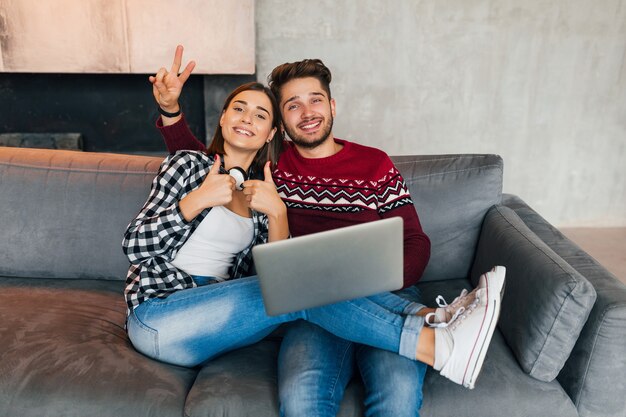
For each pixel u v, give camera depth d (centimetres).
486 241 172
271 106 156
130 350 139
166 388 126
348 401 128
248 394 125
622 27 327
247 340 142
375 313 127
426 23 326
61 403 122
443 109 343
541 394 129
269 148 168
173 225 133
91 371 128
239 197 153
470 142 350
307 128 159
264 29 326
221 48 309
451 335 123
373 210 157
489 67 335
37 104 340
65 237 174
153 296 139
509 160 353
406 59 333
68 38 300
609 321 126
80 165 178
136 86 341
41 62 303
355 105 342
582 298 126
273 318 136
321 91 160
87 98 342
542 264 138
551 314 128
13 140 343
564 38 329
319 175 162
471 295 131
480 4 323
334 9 323
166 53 307
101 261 175
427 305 163
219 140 159
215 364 138
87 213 174
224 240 148
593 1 323
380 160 163
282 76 160
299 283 111
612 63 333
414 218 158
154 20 301
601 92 339
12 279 176
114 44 303
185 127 170
